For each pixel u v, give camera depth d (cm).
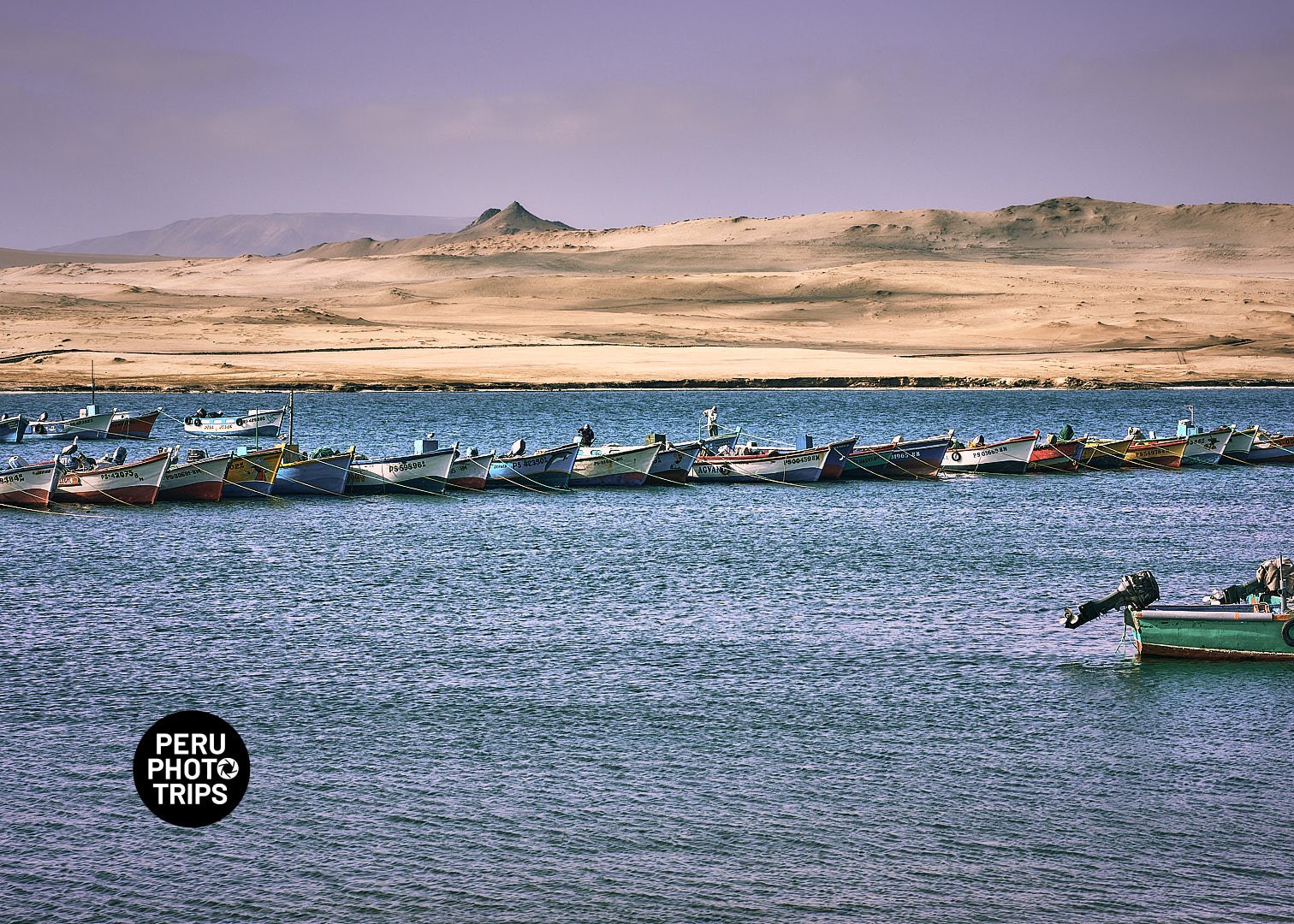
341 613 13100
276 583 14600
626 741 9331
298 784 8556
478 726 9619
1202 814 8144
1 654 11406
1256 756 9062
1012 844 7762
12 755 8969
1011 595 14062
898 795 8425
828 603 13625
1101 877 7381
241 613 13100
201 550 16700
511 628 12475
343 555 16388
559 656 11444
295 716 9806
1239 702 10244
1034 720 9788
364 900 7138
